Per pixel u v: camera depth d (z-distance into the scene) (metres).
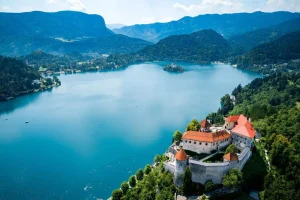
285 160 145.50
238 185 128.75
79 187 172.38
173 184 134.75
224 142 153.25
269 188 126.31
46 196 164.00
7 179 182.88
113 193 146.38
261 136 185.88
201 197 125.75
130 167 194.62
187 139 152.62
